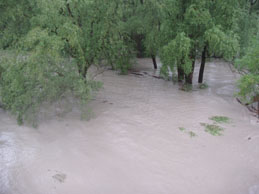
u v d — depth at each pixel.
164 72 10.71
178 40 9.34
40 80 6.49
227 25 10.10
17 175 4.95
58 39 6.75
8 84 6.91
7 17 8.12
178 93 10.14
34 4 8.10
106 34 8.98
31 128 6.81
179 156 5.63
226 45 9.19
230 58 9.88
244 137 6.50
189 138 6.42
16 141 6.18
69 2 7.41
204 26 9.69
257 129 6.96
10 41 7.98
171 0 9.84
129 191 4.54
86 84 7.26
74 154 5.65
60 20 7.36
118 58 11.40
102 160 5.45
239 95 8.90
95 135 6.49
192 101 9.19
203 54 10.90
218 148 5.98
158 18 12.45
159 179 4.88
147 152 5.76
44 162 5.36
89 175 4.96
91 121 7.27
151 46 13.36
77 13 8.02
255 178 4.95
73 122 7.16
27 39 6.51
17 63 6.59
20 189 4.59
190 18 9.50
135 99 9.31
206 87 10.97
